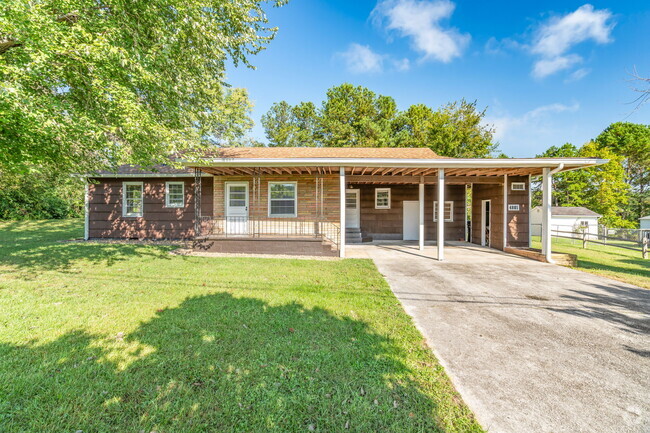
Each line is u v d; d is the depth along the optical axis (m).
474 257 8.77
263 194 10.60
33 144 5.08
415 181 10.06
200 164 7.79
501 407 2.08
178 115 6.32
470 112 23.23
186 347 2.83
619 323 3.69
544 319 3.81
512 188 10.11
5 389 2.13
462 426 1.89
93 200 11.46
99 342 2.89
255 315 3.70
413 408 2.05
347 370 2.50
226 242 9.05
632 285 5.62
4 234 12.68
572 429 1.87
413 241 13.02
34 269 6.04
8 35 4.04
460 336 3.27
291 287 5.06
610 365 2.68
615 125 31.81
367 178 8.77
